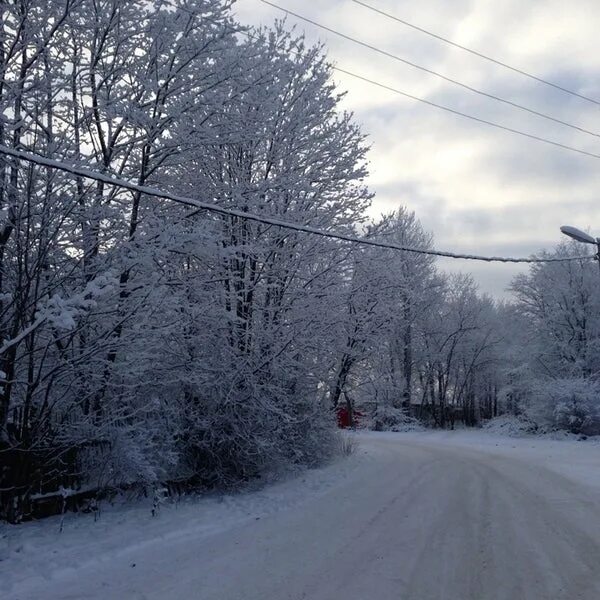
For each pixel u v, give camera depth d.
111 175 9.30
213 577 5.89
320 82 14.12
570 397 29.98
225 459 11.08
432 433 36.91
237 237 12.30
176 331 9.59
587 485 11.85
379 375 21.73
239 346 11.95
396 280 16.27
